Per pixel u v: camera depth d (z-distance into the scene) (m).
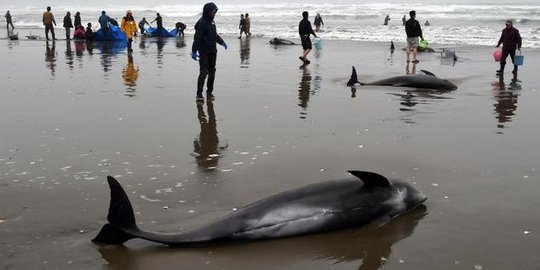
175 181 6.68
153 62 20.77
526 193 6.10
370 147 8.16
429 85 14.21
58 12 107.00
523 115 10.48
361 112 10.89
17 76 16.47
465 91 13.74
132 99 12.40
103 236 4.92
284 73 17.56
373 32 40.75
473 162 7.34
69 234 5.13
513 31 17.14
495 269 4.38
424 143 8.38
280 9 89.06
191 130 9.38
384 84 14.76
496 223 5.29
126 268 4.47
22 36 39.25
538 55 22.50
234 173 6.98
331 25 49.34
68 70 18.05
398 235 5.12
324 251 4.83
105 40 33.31
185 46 29.47
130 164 7.39
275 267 4.53
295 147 8.20
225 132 9.22
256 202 5.30
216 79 15.98
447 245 4.85
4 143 8.50
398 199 5.66
